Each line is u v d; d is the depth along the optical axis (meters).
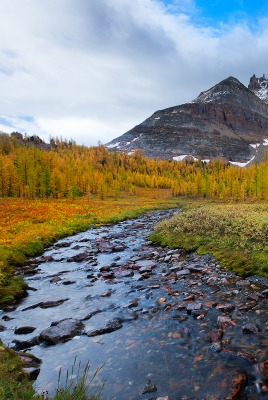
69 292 12.19
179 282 12.38
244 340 7.15
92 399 5.16
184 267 14.48
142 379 5.96
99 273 14.87
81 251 20.75
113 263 16.58
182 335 7.74
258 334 7.40
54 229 28.80
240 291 10.65
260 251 14.15
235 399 5.08
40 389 5.76
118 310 9.88
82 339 7.99
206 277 12.67
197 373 6.00
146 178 183.75
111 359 6.86
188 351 6.92
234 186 105.62
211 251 16.31
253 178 113.12
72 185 109.69
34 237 23.17
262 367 5.77
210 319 8.55
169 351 6.99
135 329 8.38
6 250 18.02
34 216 38.91
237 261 13.57
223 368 6.08
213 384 5.57
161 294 11.11
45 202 71.06
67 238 26.89
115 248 20.55
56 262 17.80
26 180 94.75
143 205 77.56
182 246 18.69
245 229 18.44
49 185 98.88
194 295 10.62
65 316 9.70
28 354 7.11
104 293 11.66
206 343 7.20
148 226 33.47
